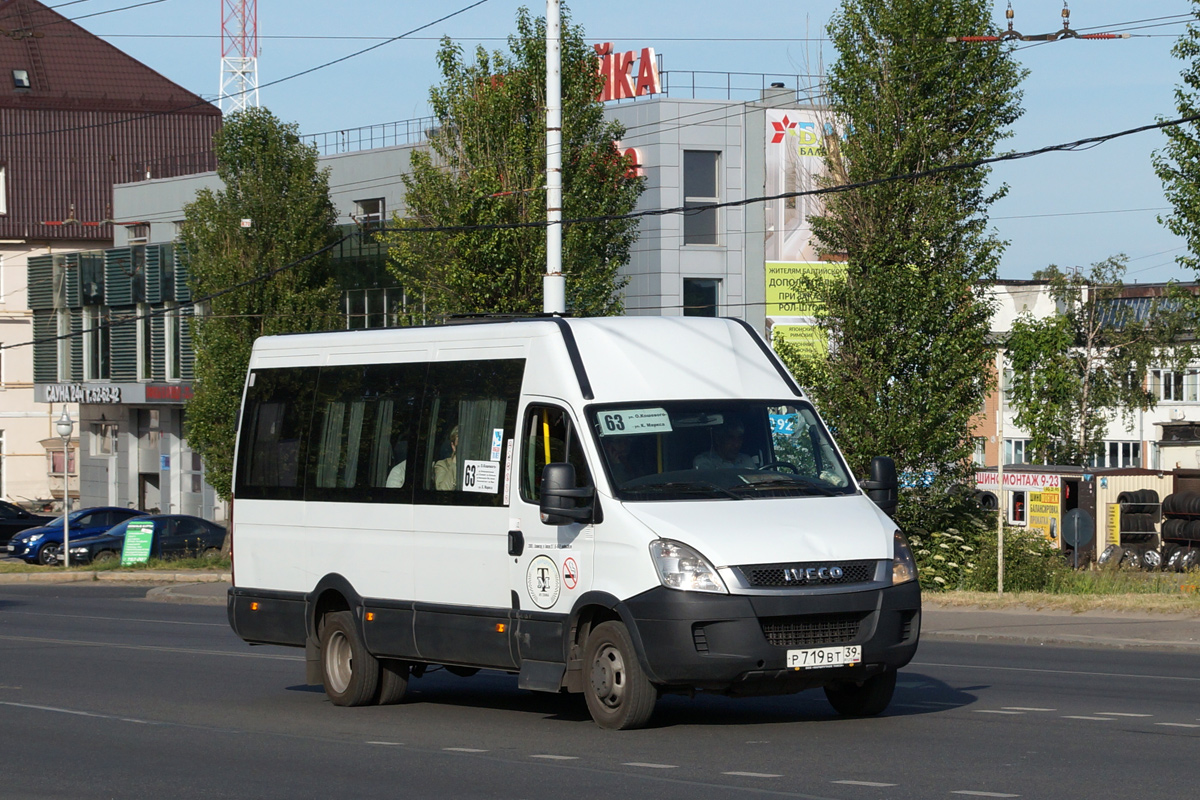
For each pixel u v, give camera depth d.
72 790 13.60
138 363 85.50
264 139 61.84
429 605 17.83
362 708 19.20
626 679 15.48
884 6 40.81
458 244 44.38
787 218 69.75
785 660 14.77
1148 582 39.62
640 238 68.69
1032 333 88.62
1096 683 20.75
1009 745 14.86
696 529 15.09
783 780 13.05
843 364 41.69
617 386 16.52
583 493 15.80
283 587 20.16
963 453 41.69
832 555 15.12
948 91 40.81
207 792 13.40
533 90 45.47
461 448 17.70
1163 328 92.06
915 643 15.48
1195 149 33.88
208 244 61.16
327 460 19.61
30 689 21.81
